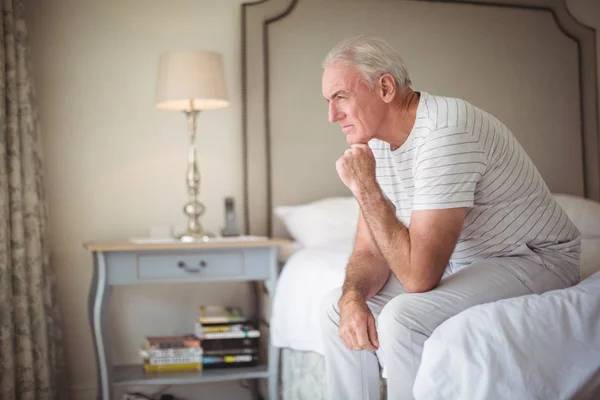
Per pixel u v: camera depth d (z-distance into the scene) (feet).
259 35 11.76
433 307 5.99
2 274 9.65
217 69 10.55
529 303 5.49
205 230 11.70
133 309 11.48
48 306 10.61
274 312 9.53
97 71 11.40
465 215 6.23
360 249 7.16
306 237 10.88
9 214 9.99
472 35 12.53
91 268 11.32
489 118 6.43
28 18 11.18
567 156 12.89
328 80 6.56
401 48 12.29
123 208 11.45
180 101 11.02
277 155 11.81
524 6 12.71
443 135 6.11
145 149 11.53
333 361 6.70
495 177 6.36
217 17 11.78
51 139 11.23
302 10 11.91
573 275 6.72
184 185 11.63
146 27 11.57
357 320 6.27
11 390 9.64
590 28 12.96
